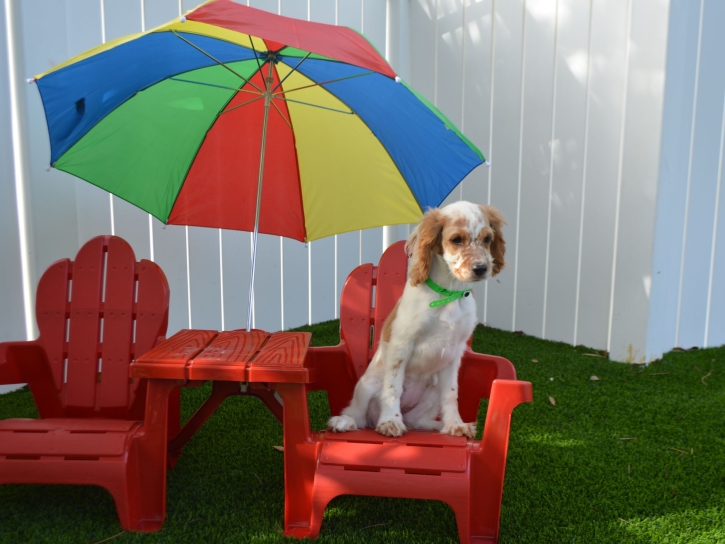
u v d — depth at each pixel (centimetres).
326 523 205
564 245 428
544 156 433
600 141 396
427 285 233
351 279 285
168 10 362
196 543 188
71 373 251
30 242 321
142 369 193
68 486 229
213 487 228
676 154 371
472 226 224
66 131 226
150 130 260
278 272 439
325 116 278
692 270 424
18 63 307
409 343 232
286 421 199
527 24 431
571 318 430
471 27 470
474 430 227
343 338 282
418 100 223
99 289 254
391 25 506
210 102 273
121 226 359
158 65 244
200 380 203
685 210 410
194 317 398
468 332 241
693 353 417
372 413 244
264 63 262
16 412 295
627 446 268
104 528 196
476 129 479
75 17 329
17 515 205
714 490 230
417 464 190
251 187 293
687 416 304
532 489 228
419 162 262
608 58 385
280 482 233
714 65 399
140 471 198
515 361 391
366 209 288
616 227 392
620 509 215
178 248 384
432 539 196
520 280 462
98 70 214
